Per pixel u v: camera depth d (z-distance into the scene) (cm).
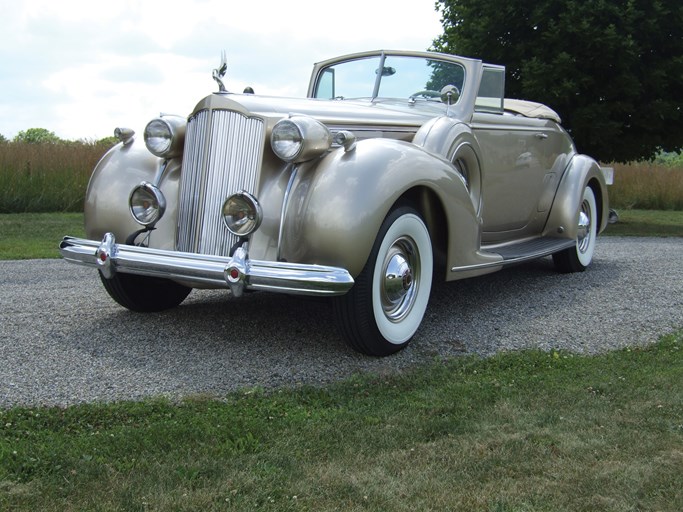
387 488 220
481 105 500
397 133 422
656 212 1695
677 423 272
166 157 384
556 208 589
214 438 253
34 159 1239
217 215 353
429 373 333
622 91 1101
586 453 246
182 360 348
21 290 506
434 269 431
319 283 314
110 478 222
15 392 298
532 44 1120
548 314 457
